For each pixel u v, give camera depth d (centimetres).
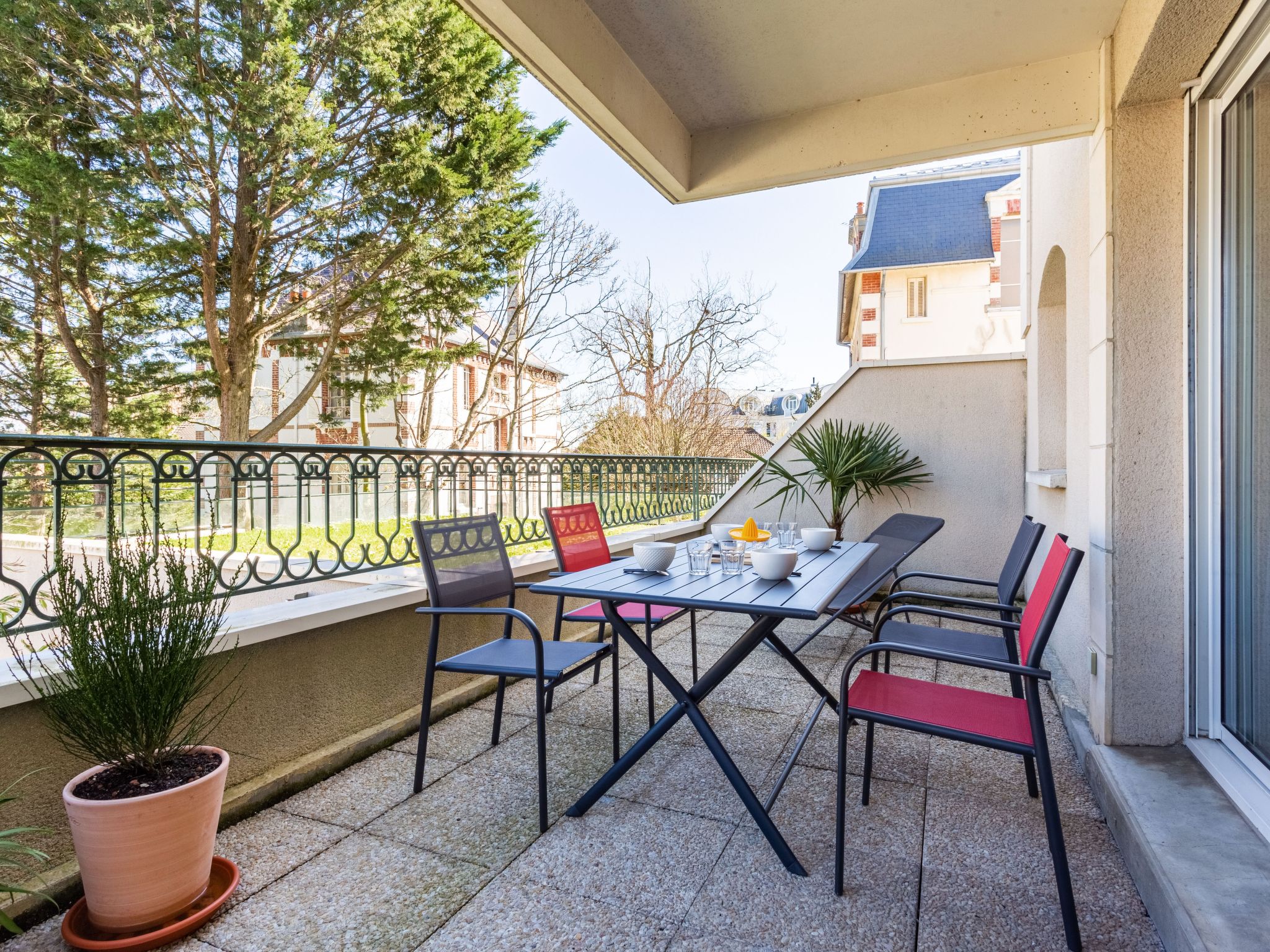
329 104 1073
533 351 1436
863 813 214
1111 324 229
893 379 577
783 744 268
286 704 236
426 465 330
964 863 185
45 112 951
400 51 1073
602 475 513
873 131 316
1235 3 176
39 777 174
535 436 1608
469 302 1225
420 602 292
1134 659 226
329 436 1647
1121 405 227
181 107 989
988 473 552
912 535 424
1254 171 187
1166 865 156
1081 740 245
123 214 978
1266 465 180
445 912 166
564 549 310
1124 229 228
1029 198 518
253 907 169
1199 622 217
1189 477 217
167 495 218
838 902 168
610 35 268
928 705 187
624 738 274
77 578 171
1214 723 214
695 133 352
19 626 180
